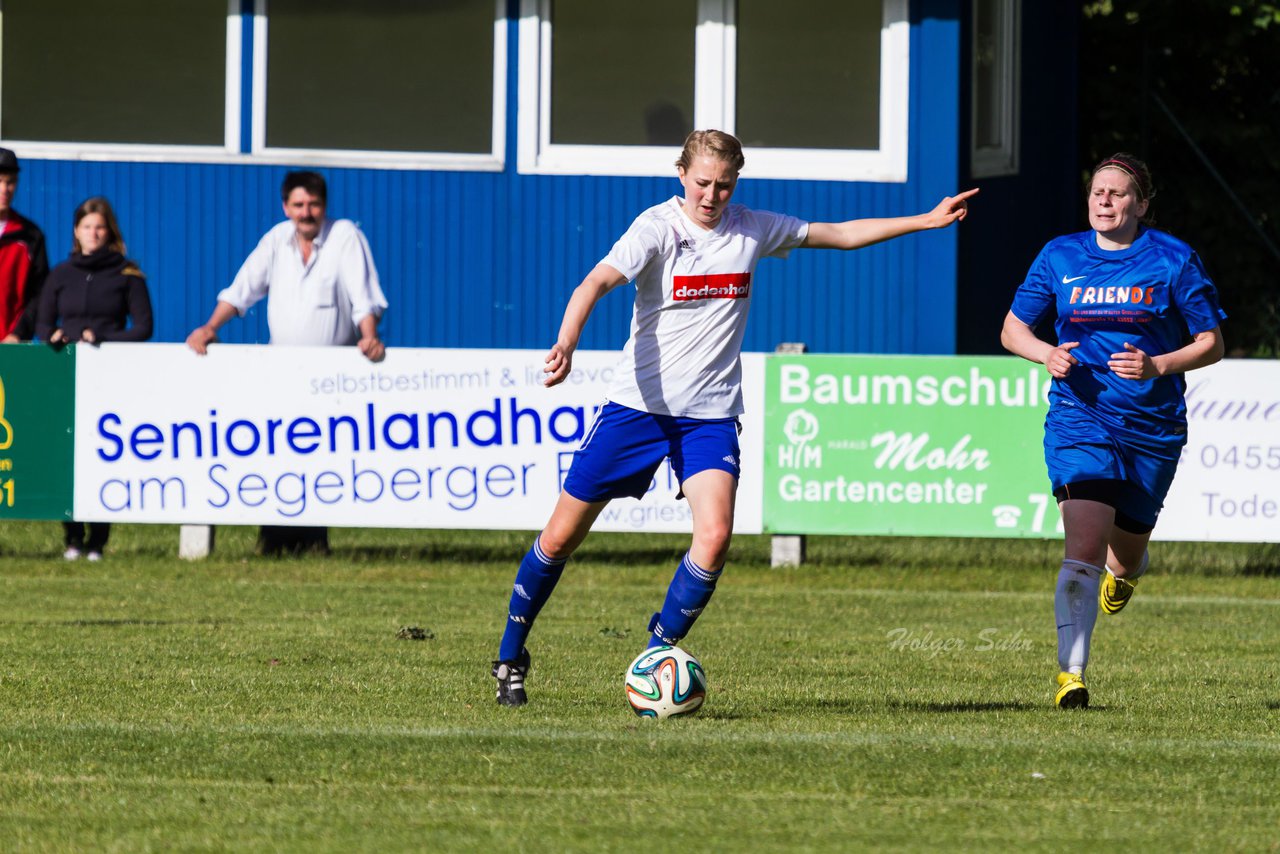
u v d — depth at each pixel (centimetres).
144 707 2342
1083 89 8025
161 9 5744
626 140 5706
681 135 5691
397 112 5750
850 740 2092
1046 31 6981
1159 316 2409
